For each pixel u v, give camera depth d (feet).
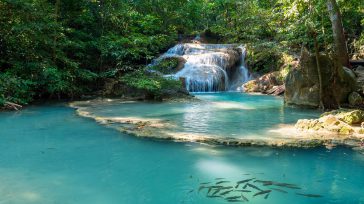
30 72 35.22
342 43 39.04
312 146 16.94
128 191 11.82
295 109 29.73
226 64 54.34
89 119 24.64
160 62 51.49
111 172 13.65
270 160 15.11
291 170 13.82
